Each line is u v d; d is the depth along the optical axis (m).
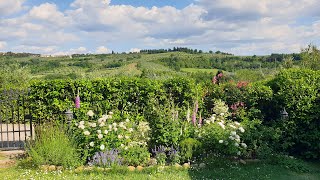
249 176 7.65
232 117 10.77
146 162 8.39
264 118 10.76
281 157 8.82
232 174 7.75
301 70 10.58
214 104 11.04
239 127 9.11
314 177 7.76
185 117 10.75
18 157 9.20
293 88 9.70
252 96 10.71
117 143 8.42
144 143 8.84
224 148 8.62
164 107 10.22
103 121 8.80
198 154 8.66
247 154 8.92
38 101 10.68
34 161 8.26
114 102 10.98
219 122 9.52
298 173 8.06
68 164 8.17
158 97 11.30
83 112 10.70
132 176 7.52
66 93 10.78
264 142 9.14
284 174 7.89
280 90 10.06
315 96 9.44
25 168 8.22
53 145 8.28
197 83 12.12
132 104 11.10
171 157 8.55
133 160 8.28
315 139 9.17
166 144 8.93
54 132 8.90
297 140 9.42
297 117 9.46
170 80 11.42
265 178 7.52
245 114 10.59
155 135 9.12
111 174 7.67
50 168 8.08
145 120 10.85
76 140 8.62
